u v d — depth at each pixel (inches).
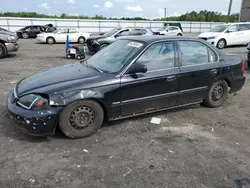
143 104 143.8
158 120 155.8
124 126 146.5
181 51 155.0
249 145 127.3
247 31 591.2
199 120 158.2
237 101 198.2
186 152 119.0
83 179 97.4
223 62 172.9
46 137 130.6
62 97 119.2
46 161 109.2
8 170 102.1
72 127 126.6
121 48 155.2
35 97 118.4
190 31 1578.5
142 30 522.9
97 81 127.3
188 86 158.2
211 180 98.2
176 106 160.6
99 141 128.2
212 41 559.5
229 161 111.9
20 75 283.7
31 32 943.0
